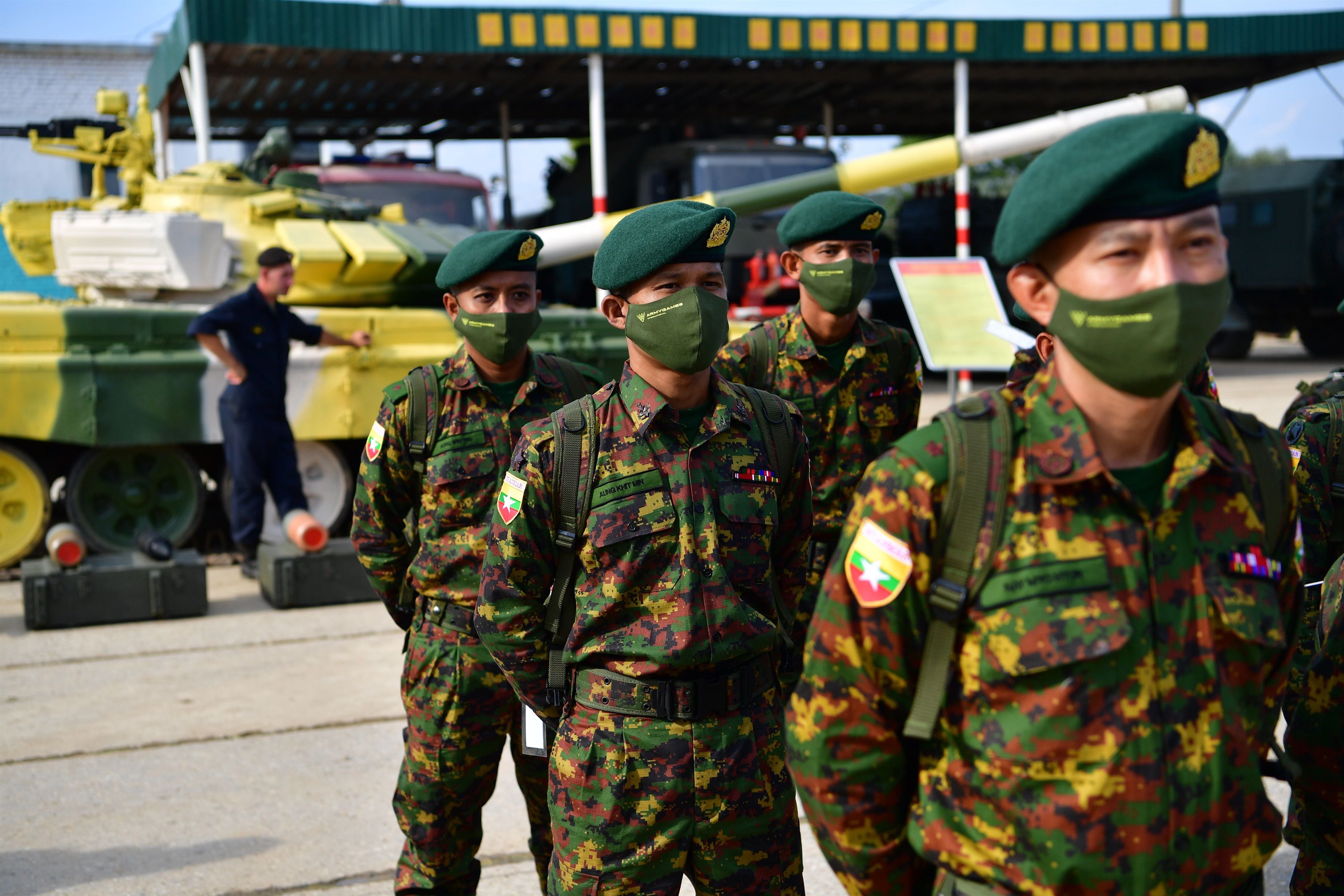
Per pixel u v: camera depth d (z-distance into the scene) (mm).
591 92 23047
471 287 4938
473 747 4781
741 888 3729
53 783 7094
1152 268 2354
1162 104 10219
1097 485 2506
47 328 12289
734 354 5992
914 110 33344
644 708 3668
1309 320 33500
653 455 3770
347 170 21969
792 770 2775
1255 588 2543
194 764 7383
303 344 13125
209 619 11055
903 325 29188
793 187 10266
